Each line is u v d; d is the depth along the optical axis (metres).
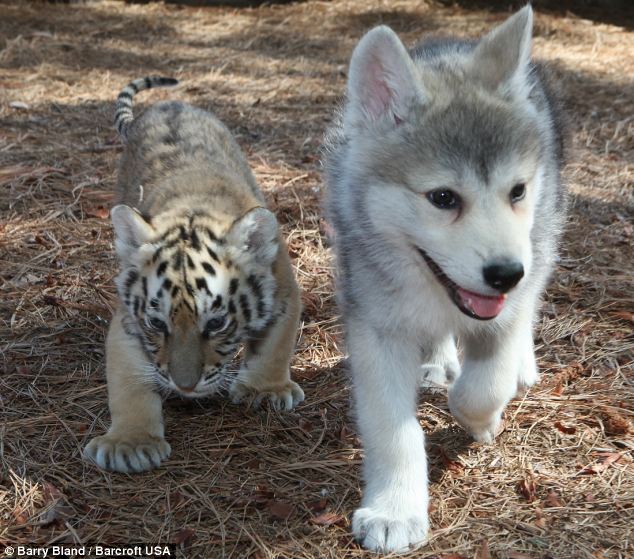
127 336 1.13
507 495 1.06
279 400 1.20
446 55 1.12
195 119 1.45
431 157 0.98
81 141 1.98
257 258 1.15
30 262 1.46
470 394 1.09
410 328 1.05
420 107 1.01
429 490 1.07
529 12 1.06
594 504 1.04
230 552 1.00
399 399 1.04
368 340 1.05
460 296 0.99
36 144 1.95
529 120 1.02
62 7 3.36
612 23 3.40
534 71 1.17
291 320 1.20
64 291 1.40
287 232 1.57
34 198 1.65
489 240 0.94
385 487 1.02
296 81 2.62
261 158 1.90
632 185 1.81
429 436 1.15
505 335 1.07
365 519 1.00
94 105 2.29
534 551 0.99
